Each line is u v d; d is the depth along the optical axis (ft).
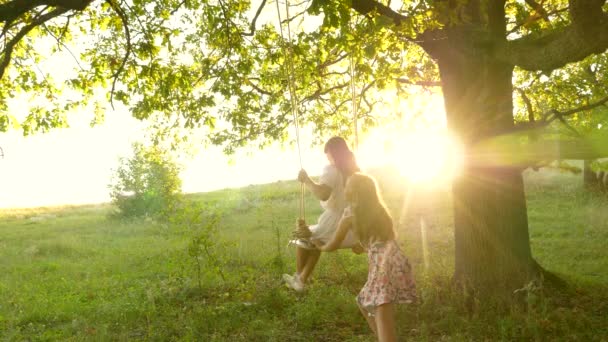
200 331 25.39
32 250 59.31
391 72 34.04
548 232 54.08
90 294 36.17
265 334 24.08
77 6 22.79
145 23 32.53
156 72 33.55
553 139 26.22
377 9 25.34
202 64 36.73
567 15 32.19
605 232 51.55
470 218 28.37
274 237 55.42
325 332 24.41
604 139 25.25
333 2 20.98
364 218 17.51
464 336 22.71
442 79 29.07
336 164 20.39
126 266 46.88
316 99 41.19
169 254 50.44
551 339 22.25
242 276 36.14
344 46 25.35
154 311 28.99
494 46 23.62
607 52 42.19
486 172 28.09
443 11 22.79
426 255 39.81
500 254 27.99
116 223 89.10
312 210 84.94
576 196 80.74
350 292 30.27
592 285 30.83
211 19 33.99
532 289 25.52
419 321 24.94
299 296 30.12
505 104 27.27
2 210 126.72
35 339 26.43
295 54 30.35
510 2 31.48
